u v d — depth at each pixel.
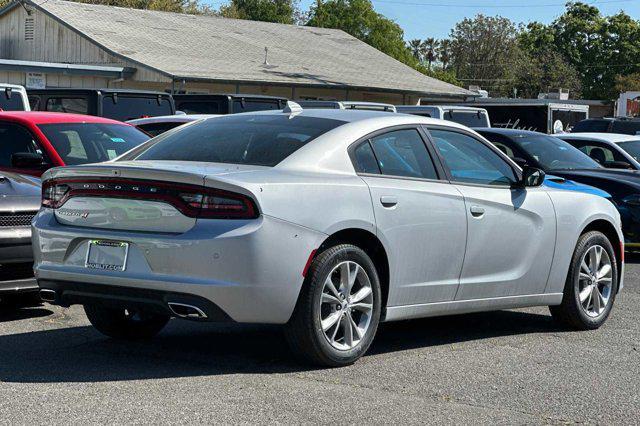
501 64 98.38
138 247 5.64
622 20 91.56
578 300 7.64
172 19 38.97
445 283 6.66
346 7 68.31
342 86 34.56
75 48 33.38
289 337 5.89
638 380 6.08
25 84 29.73
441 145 6.85
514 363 6.45
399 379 5.86
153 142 6.73
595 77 92.00
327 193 5.88
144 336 6.86
